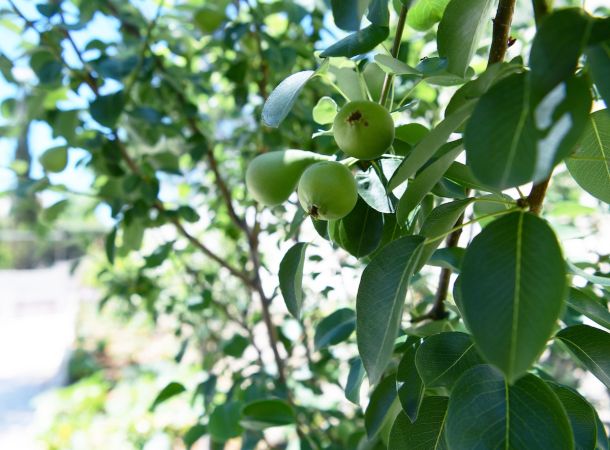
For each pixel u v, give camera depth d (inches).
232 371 26.9
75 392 59.4
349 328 13.9
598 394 26.2
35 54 22.2
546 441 7.4
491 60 9.1
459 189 10.3
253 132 25.0
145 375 63.7
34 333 111.0
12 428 60.0
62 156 22.7
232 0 24.3
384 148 9.5
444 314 12.5
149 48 22.2
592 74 5.9
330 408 24.1
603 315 9.6
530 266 6.1
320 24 23.7
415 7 11.2
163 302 34.7
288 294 10.5
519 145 5.7
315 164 9.4
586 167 10.2
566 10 5.6
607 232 18.1
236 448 43.3
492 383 8.1
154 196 22.4
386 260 8.1
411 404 9.3
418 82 10.7
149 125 23.1
